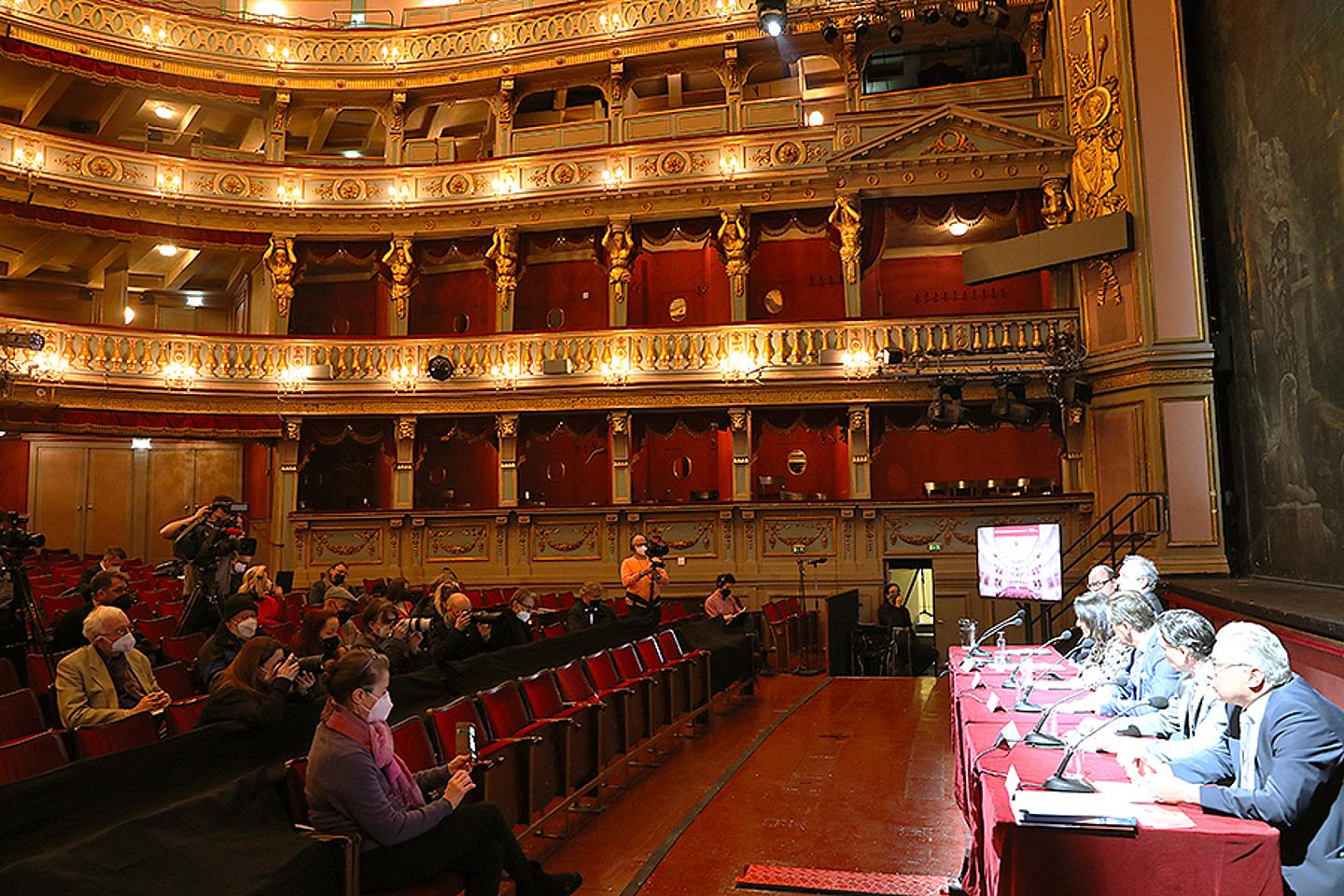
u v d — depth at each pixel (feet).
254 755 16.22
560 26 66.54
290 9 73.67
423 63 67.87
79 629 26.25
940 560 54.60
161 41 65.21
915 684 41.98
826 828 21.30
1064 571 51.55
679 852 19.89
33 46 61.21
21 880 10.61
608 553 58.03
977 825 14.55
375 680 14.58
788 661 46.83
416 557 59.41
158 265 72.38
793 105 63.62
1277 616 26.14
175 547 32.19
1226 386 45.29
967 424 55.83
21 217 58.65
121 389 58.39
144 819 12.35
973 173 56.13
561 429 66.23
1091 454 51.75
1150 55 47.91
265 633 32.55
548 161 63.46
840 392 56.75
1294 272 35.01
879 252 59.06
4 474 64.13
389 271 66.59
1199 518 44.73
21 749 14.12
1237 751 13.51
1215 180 44.93
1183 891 10.86
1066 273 54.75
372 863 14.14
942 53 65.31
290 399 61.21
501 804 18.53
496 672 25.86
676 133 64.90
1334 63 30.55
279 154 68.03
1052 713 16.76
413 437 61.31
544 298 70.44
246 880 12.16
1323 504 33.30
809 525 56.54
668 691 29.66
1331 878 11.23
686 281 68.64
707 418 59.62
